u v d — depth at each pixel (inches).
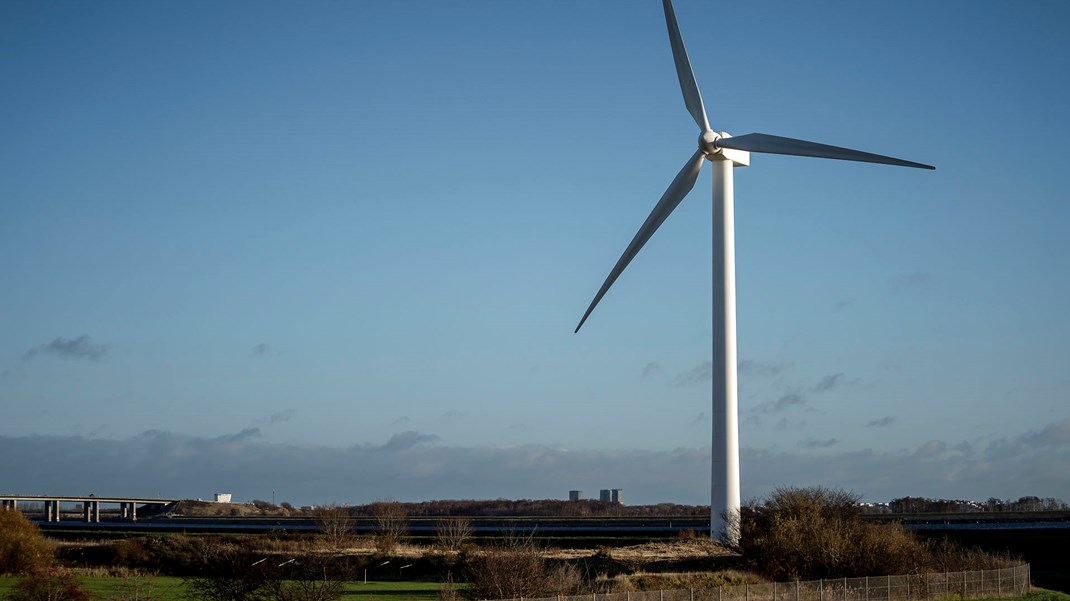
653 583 2143.2
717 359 2664.9
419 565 2738.7
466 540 3373.5
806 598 2003.0
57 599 2086.6
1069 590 2586.1
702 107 2674.7
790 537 2389.3
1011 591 2396.7
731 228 2687.0
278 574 1838.1
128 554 3078.2
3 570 2746.1
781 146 2596.0
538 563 2030.0
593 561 2498.8
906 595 2180.1
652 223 2694.4
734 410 2652.6
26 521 2859.3
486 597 1910.7
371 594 2235.5
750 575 2285.9
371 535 3848.4
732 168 2689.5
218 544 3120.1
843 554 2346.2
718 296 2677.2
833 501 2618.1
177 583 2471.7
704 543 2790.4
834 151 2512.3
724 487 2632.9
